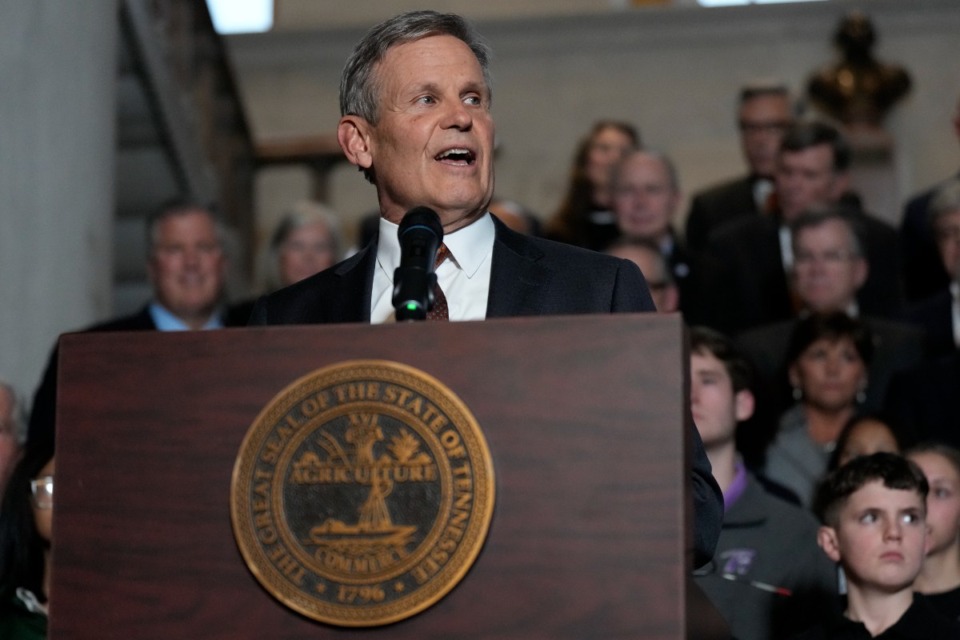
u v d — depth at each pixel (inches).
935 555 238.2
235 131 583.8
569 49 621.0
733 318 393.4
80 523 122.2
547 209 612.4
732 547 237.5
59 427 123.5
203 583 120.0
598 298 143.4
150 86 429.1
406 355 118.9
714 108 609.6
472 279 150.0
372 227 449.4
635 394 115.9
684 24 614.2
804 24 607.8
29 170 291.9
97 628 121.0
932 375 306.7
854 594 215.2
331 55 637.3
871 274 381.1
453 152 149.5
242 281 532.1
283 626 118.3
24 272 288.0
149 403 122.6
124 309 470.0
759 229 402.3
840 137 412.2
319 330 120.7
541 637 114.8
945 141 581.9
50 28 301.1
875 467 215.8
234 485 119.6
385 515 117.3
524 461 116.4
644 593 114.2
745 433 272.7
